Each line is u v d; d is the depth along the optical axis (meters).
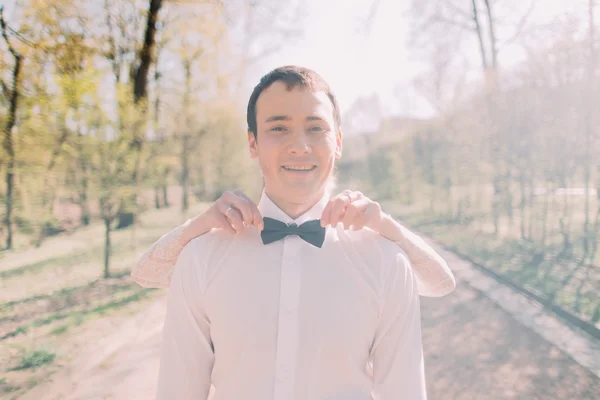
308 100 1.28
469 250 10.36
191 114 12.37
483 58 16.52
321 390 1.19
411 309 1.27
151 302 6.30
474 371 4.20
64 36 7.62
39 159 7.40
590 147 8.43
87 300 6.39
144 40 11.23
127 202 7.99
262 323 1.21
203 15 13.20
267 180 1.34
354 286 1.24
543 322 5.55
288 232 1.28
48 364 4.15
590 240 8.88
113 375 3.90
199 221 1.32
